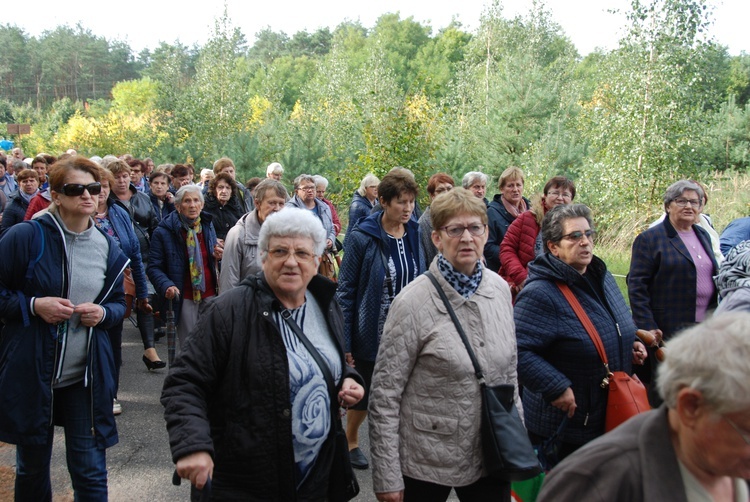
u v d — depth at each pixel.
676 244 4.66
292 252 2.51
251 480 2.41
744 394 1.37
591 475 1.52
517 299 3.44
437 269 2.89
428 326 2.80
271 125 20.75
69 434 3.33
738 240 5.25
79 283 3.35
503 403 2.79
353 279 4.30
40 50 94.19
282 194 5.16
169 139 22.44
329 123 27.70
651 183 12.84
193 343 2.43
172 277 5.73
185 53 76.06
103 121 28.00
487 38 39.56
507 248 5.49
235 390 2.42
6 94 91.38
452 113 22.27
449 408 2.77
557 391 3.13
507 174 6.13
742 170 19.36
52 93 92.56
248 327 2.45
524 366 3.23
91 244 3.44
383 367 2.83
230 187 7.34
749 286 3.12
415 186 4.28
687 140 12.74
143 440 4.99
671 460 1.50
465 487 2.89
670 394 1.49
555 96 18.00
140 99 68.31
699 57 12.85
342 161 16.48
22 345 3.21
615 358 3.28
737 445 1.41
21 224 3.31
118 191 7.12
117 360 4.57
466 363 2.75
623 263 11.23
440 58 71.38
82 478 3.30
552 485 1.58
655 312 4.73
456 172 13.74
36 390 3.20
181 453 2.21
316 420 2.51
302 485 2.52
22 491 3.31
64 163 3.36
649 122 12.77
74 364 3.33
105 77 96.06
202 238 5.89
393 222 4.38
